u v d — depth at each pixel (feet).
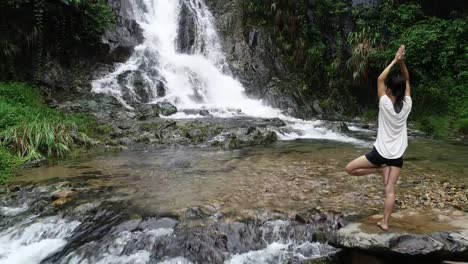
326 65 65.41
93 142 32.32
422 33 53.21
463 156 31.35
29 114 33.55
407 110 14.73
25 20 44.21
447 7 69.67
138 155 29.86
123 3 58.70
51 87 45.50
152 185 22.09
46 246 16.67
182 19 62.49
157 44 59.26
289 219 17.30
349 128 47.57
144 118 41.06
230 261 15.39
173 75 55.21
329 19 69.72
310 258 15.64
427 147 36.09
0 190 21.53
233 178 23.41
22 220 18.30
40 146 29.19
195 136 35.47
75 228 17.49
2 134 28.71
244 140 34.60
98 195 20.48
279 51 66.74
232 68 61.31
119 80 50.26
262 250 15.97
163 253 15.65
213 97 56.13
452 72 53.98
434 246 14.28
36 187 21.77
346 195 20.16
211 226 16.70
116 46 53.72
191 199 19.62
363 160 15.44
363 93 62.23
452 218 16.69
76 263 15.58
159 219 17.31
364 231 15.31
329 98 61.98
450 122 46.85
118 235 16.49
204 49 62.75
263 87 60.29
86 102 44.14
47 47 46.62
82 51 50.44
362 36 60.90
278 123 43.57
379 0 67.77
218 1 69.77
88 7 49.14
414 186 21.91
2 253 16.48
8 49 41.93
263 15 68.44
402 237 14.73
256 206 18.61
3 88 37.63
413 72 56.03
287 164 27.07
